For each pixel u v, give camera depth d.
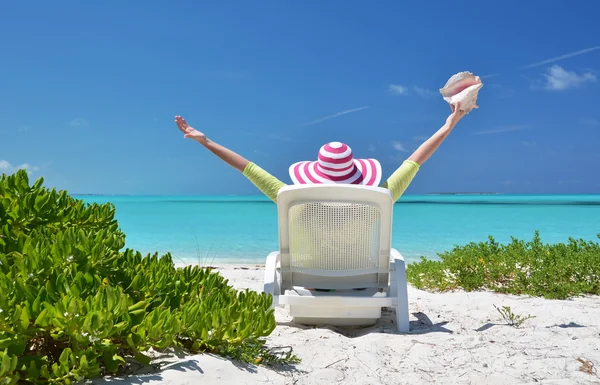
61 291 2.54
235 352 2.97
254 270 8.37
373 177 4.34
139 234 17.14
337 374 3.00
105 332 2.38
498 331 4.07
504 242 14.21
